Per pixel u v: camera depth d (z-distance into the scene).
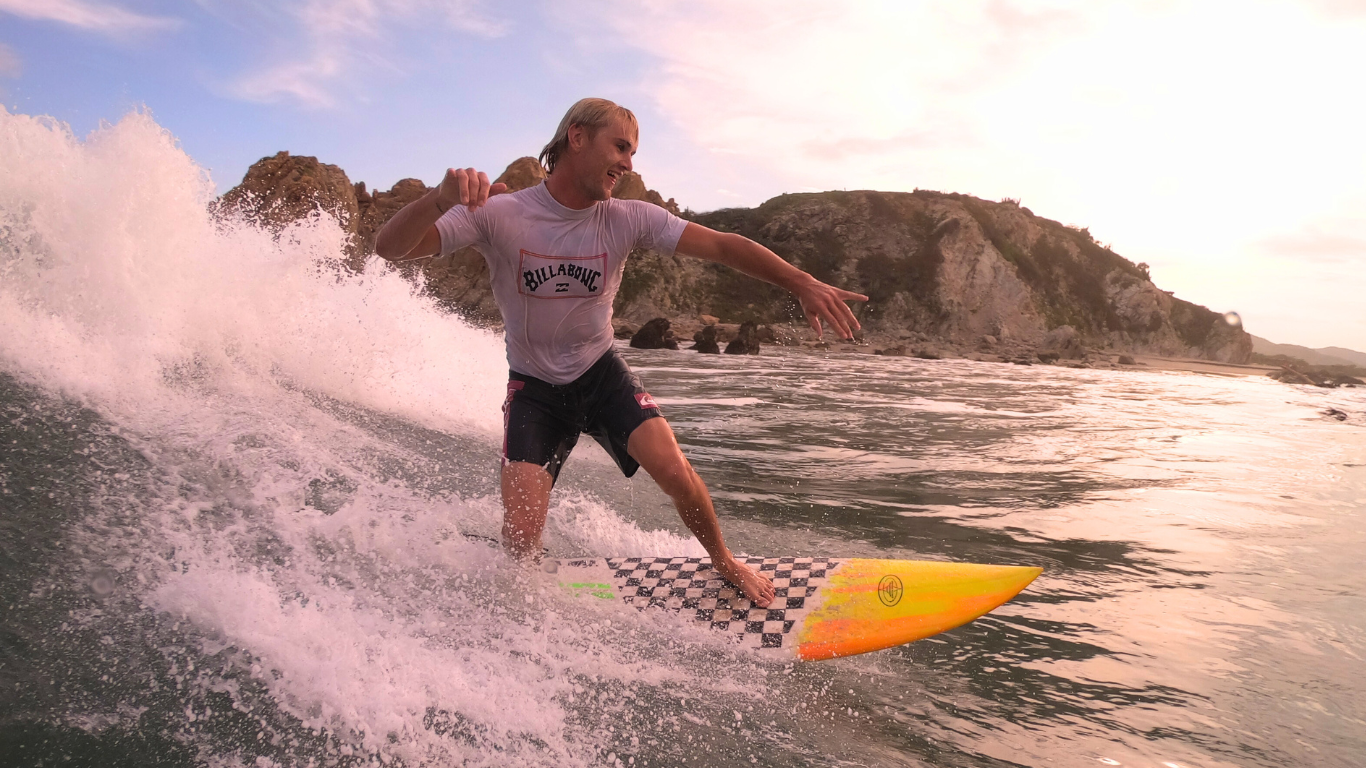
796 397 9.67
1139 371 33.34
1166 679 2.12
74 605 1.71
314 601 1.91
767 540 3.21
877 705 1.91
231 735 1.41
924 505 4.01
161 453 2.63
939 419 8.08
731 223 60.31
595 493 3.71
